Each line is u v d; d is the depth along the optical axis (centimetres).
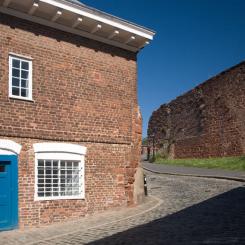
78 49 1495
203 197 1730
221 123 3388
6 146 1278
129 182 1622
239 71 3203
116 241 1041
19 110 1317
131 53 1672
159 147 4469
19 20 1346
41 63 1388
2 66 1289
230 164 2964
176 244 955
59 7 1369
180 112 4106
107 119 1562
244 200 1559
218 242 942
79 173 1469
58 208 1387
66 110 1439
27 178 1321
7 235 1208
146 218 1358
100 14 1477
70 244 1052
